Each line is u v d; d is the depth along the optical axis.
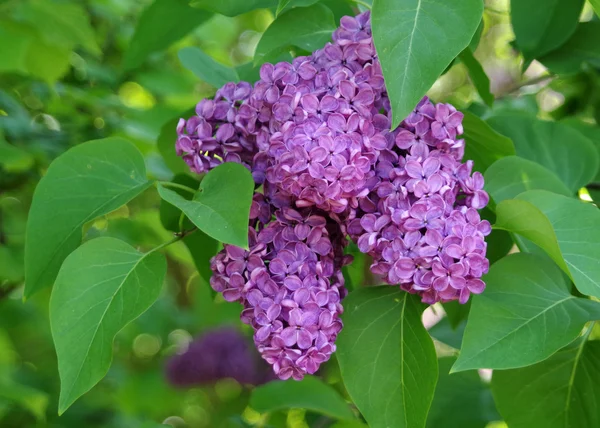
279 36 0.70
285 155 0.62
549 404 0.71
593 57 0.81
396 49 0.61
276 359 0.63
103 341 0.64
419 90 0.61
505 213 0.64
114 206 0.67
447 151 0.65
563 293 0.67
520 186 0.72
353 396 0.67
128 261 0.66
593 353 0.71
